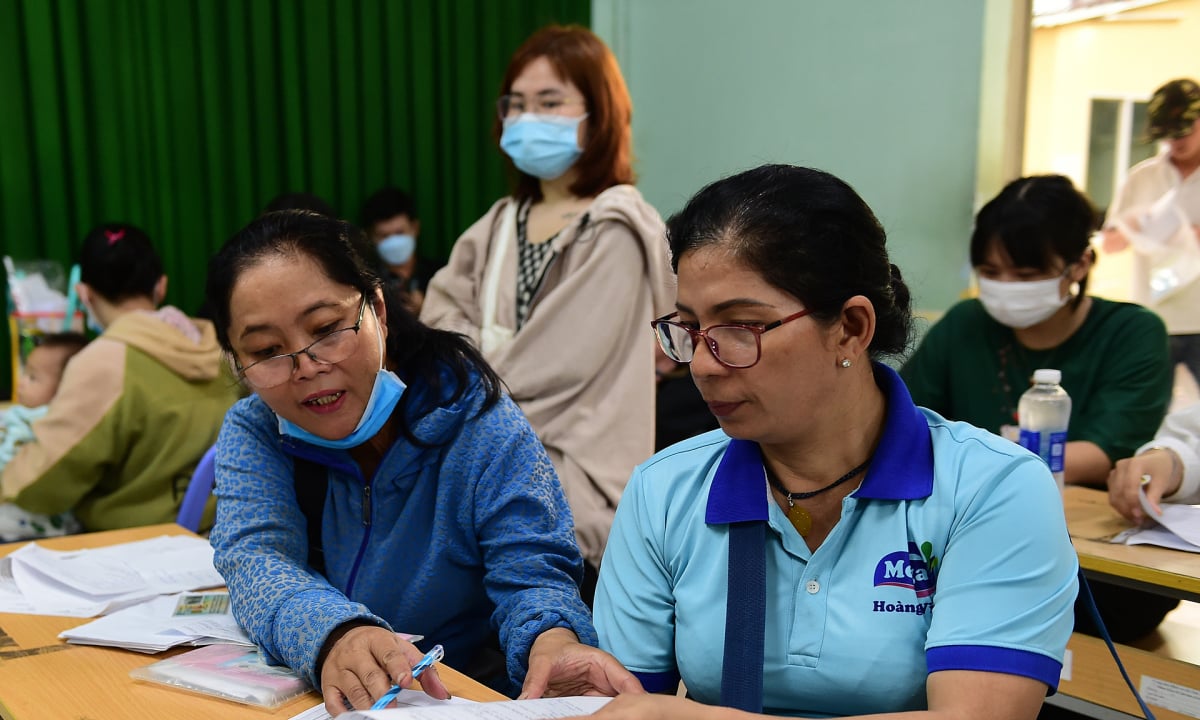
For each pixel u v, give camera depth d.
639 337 2.17
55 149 3.07
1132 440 2.04
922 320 1.18
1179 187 2.91
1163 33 2.89
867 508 1.00
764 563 1.00
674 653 1.12
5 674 1.14
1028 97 3.18
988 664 0.88
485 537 1.34
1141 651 1.58
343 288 1.20
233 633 1.24
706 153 4.12
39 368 2.55
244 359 1.21
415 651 1.07
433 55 3.73
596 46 2.33
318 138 3.52
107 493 2.32
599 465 2.11
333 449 1.32
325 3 3.47
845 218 0.91
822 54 3.67
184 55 3.26
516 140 2.31
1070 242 1.97
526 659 1.19
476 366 1.38
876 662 0.97
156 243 3.28
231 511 1.30
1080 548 1.56
